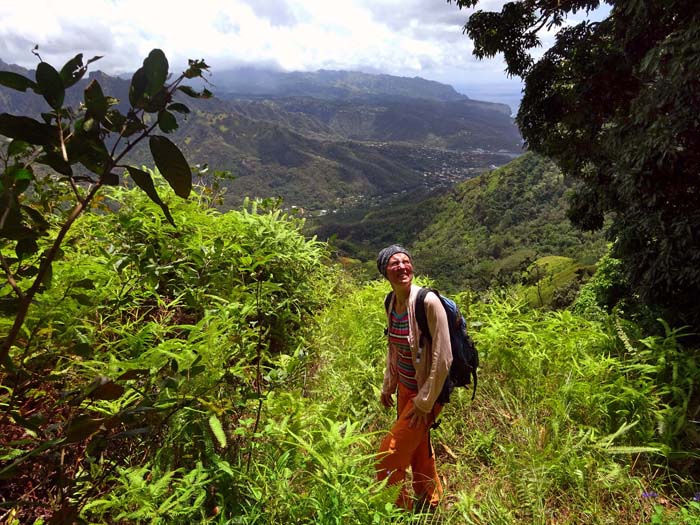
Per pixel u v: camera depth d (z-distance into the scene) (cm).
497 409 290
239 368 194
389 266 222
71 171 68
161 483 147
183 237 278
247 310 224
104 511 144
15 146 70
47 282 83
